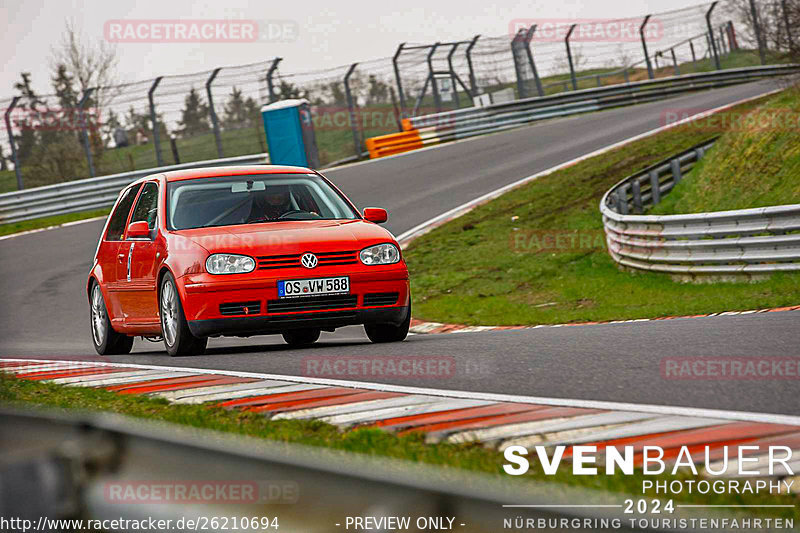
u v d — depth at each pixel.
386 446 11.55
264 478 5.58
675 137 84.94
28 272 62.91
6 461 6.11
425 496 4.93
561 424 12.75
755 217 42.94
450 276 55.59
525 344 23.20
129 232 25.83
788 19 66.56
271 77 98.50
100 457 6.44
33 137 96.50
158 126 95.88
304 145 97.31
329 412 14.46
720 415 12.90
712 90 123.69
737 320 26.28
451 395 15.50
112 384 18.98
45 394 18.03
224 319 23.48
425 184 83.25
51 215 87.50
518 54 117.81
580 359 19.55
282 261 23.80
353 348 24.20
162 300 25.31
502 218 67.88
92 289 30.66
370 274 24.41
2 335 43.34
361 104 108.62
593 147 88.69
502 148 97.75
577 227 63.53
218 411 14.91
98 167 98.94
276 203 26.72
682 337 22.48
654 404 14.09
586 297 47.91
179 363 22.58
